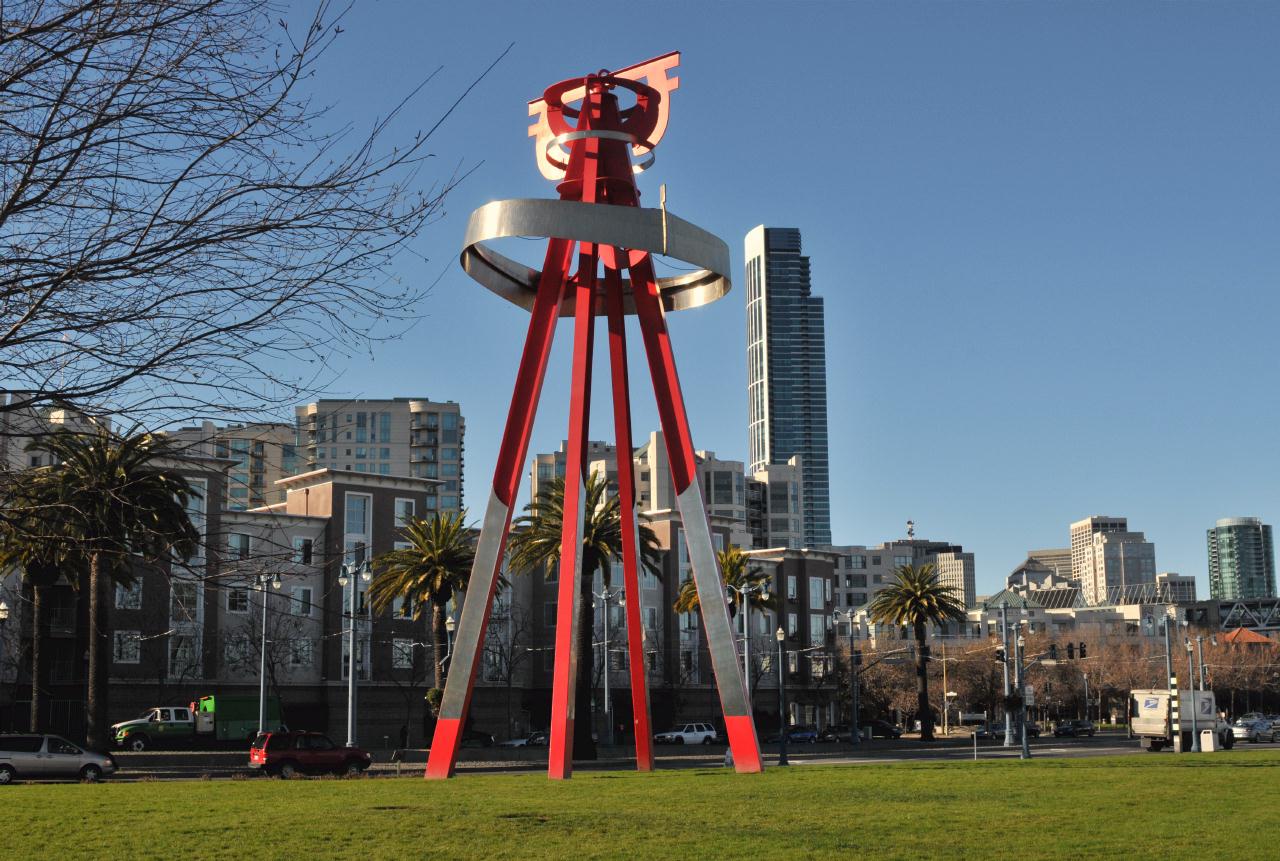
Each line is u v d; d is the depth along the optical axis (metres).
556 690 36.91
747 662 78.94
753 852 18.05
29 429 9.52
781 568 126.25
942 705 142.50
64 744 43.75
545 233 35.09
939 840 19.58
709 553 38.28
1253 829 21.25
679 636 114.06
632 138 38.41
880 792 28.95
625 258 40.16
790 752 79.25
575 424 38.19
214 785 32.94
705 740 98.38
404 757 63.84
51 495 9.91
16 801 26.12
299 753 49.69
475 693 100.56
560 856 17.45
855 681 97.69
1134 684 159.62
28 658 77.81
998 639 151.38
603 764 61.41
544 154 40.84
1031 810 24.55
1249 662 160.12
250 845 18.36
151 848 17.94
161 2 8.85
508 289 40.47
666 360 38.69
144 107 9.07
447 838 19.39
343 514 91.62
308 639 88.25
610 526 68.88
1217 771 37.38
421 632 94.38
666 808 24.55
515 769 58.53
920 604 99.81
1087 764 42.56
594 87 39.09
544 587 108.00
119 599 80.25
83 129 8.84
